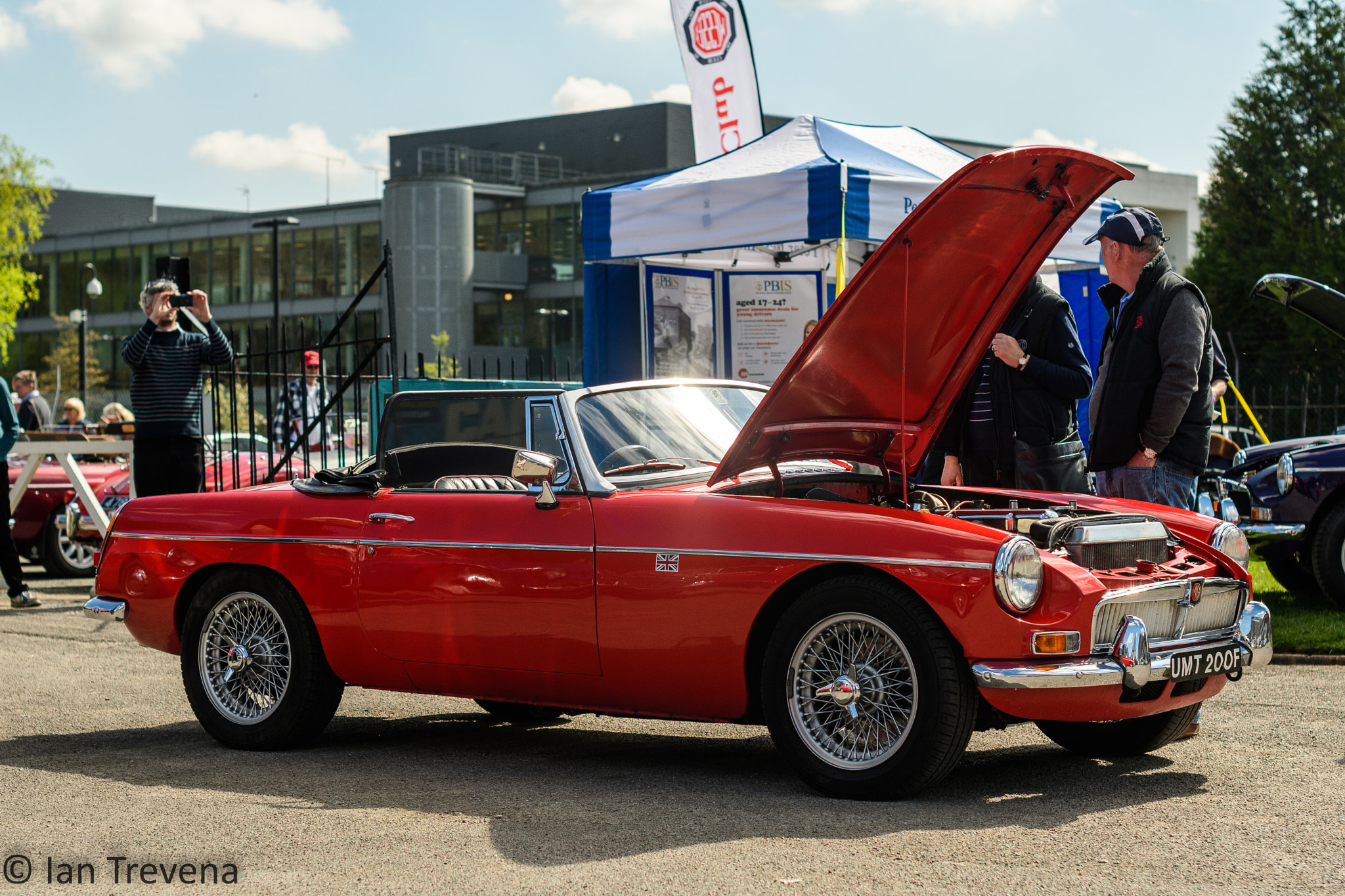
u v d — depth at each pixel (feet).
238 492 18.93
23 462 41.68
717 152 38.55
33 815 14.37
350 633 17.33
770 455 15.99
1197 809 13.79
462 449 17.47
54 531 41.14
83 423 48.39
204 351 31.35
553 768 16.47
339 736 18.99
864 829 13.02
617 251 31.83
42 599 34.99
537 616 15.85
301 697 17.62
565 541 15.72
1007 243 14.75
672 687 15.21
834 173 28.30
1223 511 24.66
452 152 224.53
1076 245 29.94
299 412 41.22
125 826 13.82
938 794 14.52
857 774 14.12
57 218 288.51
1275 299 28.84
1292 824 13.16
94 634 28.60
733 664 14.73
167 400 30.94
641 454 16.63
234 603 18.39
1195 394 19.90
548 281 176.55
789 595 14.73
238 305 189.47
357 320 30.76
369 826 13.60
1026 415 20.84
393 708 21.31
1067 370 20.51
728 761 16.71
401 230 171.01
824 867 11.79
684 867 11.87
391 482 17.89
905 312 14.73
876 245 35.55
